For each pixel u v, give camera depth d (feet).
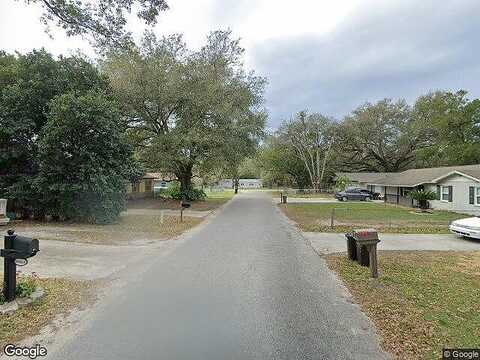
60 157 54.44
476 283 25.72
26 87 57.77
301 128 206.69
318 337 15.99
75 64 63.31
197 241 42.93
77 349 14.62
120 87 87.51
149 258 32.63
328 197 168.66
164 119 102.53
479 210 81.61
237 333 16.25
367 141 200.95
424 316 18.88
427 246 41.68
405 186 113.80
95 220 56.59
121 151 60.90
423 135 180.24
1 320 17.42
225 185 324.80
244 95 102.12
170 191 130.31
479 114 129.59
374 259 26.63
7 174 59.57
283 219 71.05
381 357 14.26
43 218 59.16
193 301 20.53
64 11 27.37
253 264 30.45
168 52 95.40
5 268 19.40
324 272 28.22
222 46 106.01
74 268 28.30
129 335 15.92
